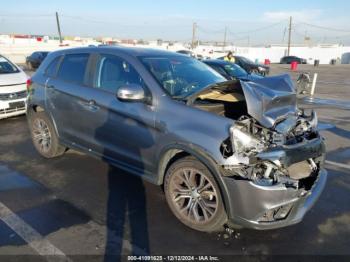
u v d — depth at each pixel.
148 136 3.65
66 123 4.81
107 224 3.49
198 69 4.40
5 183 4.45
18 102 7.72
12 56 37.56
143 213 3.71
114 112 3.98
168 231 3.38
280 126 3.24
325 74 28.77
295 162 3.13
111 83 4.16
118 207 3.83
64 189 4.28
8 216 3.61
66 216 3.63
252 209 2.95
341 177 4.91
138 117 3.70
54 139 5.14
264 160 2.94
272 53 65.38
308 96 14.32
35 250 3.04
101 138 4.29
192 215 3.40
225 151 3.02
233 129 2.97
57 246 3.11
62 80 4.82
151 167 3.74
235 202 3.01
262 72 20.94
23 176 4.68
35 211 3.73
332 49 67.94
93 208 3.80
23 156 5.52
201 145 3.12
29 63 25.55
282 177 3.00
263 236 3.33
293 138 3.31
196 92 3.55
